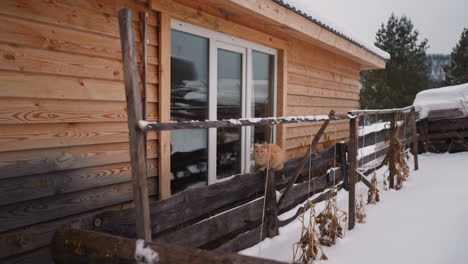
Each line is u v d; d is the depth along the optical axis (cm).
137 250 115
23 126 197
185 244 207
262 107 430
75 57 222
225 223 240
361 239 274
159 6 272
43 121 205
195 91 326
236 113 384
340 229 276
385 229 294
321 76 547
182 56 310
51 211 210
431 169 573
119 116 253
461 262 224
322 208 364
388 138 499
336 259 238
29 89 198
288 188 280
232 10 338
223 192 242
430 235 273
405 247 254
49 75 208
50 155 210
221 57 358
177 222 201
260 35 393
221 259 101
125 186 259
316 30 429
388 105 1712
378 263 229
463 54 1922
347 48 531
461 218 307
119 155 254
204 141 341
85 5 226
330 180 414
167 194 285
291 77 462
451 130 721
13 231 191
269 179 281
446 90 723
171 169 304
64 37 215
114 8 245
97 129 238
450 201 365
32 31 198
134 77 121
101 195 242
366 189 455
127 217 170
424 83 1798
